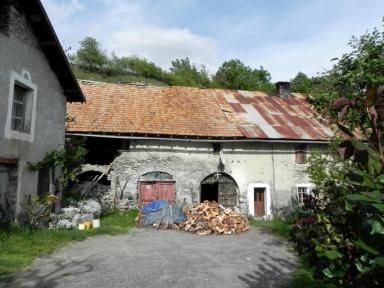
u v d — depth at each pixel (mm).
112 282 6094
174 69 53031
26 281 5918
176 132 15180
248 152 16031
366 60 7066
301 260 8102
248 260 8156
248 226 13195
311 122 17812
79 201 12922
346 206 1903
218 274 6879
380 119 1914
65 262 7125
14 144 8922
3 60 8516
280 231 12172
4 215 8781
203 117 16859
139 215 13148
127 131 14734
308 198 3436
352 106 1944
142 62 47281
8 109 8672
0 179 8672
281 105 19734
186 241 10320
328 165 8758
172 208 13125
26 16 9539
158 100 18000
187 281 6352
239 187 15773
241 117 17312
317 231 2789
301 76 29594
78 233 9609
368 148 1855
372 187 1846
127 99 17516
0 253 7113
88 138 15844
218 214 12797
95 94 17328
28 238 8383
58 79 11617
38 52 10250
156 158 15258
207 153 15711
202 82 49531
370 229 1817
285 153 16391
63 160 10633
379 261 1758
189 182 15336
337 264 2330
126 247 8891
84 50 43906
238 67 43469
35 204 9422
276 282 6520
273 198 15914
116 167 14984
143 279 6336
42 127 10445
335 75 7637
